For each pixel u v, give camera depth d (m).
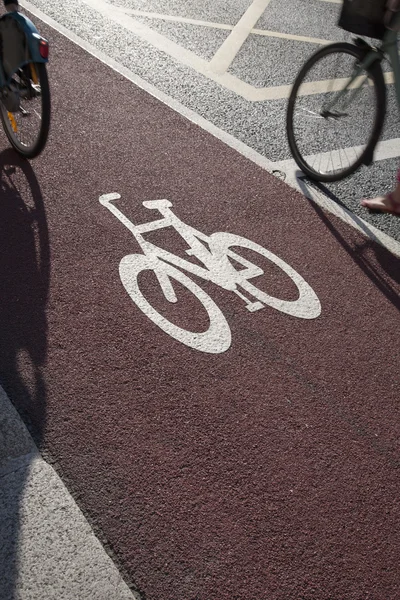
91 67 7.00
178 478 3.26
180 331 4.08
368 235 5.27
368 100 5.35
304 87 5.85
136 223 4.93
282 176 5.81
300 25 8.93
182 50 7.73
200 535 3.04
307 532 3.13
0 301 4.11
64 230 4.76
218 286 4.47
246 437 3.51
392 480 3.44
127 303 4.22
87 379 3.69
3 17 4.99
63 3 8.36
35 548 2.86
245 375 3.87
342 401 3.83
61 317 4.05
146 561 2.92
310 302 4.48
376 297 4.64
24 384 3.61
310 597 2.89
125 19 8.24
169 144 5.97
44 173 5.36
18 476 3.12
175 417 3.55
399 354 4.21
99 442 3.37
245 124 6.49
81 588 2.76
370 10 4.96
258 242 4.96
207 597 2.83
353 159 5.68
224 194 5.43
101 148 5.75
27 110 5.33
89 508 3.08
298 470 3.40
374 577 3.01
